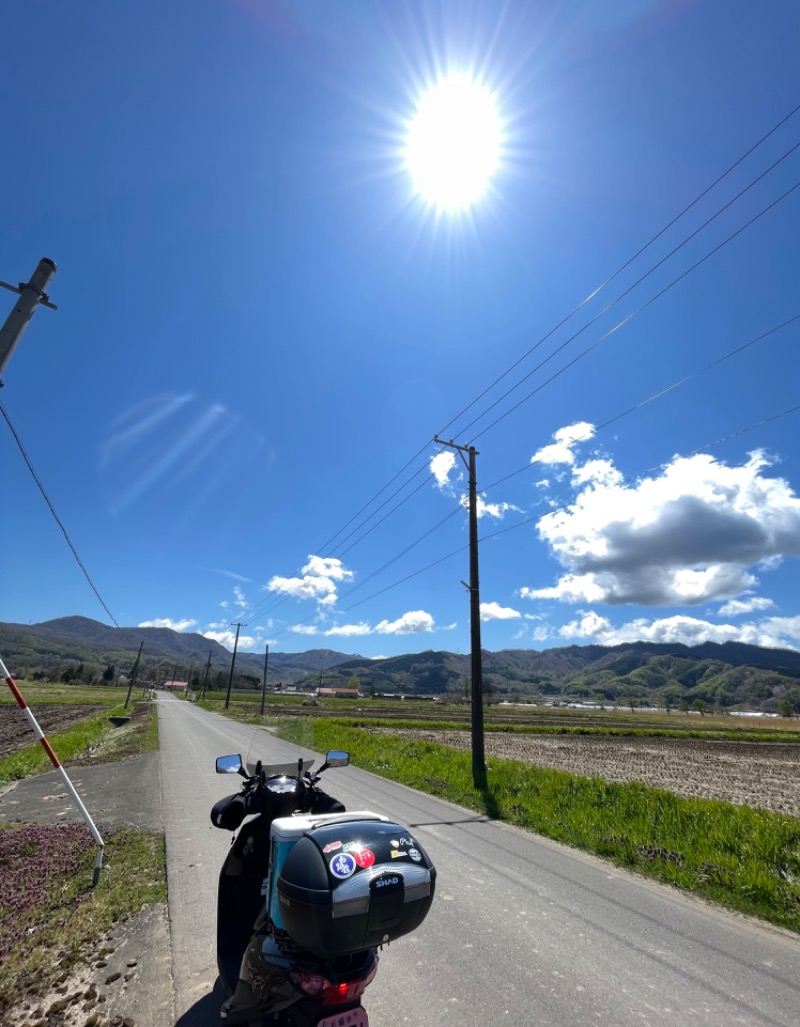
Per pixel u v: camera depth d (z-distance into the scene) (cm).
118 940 471
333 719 4722
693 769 2208
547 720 7044
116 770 1438
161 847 738
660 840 840
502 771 1494
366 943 257
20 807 1005
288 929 260
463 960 451
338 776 1420
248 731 2888
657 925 538
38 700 6450
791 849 760
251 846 393
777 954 482
